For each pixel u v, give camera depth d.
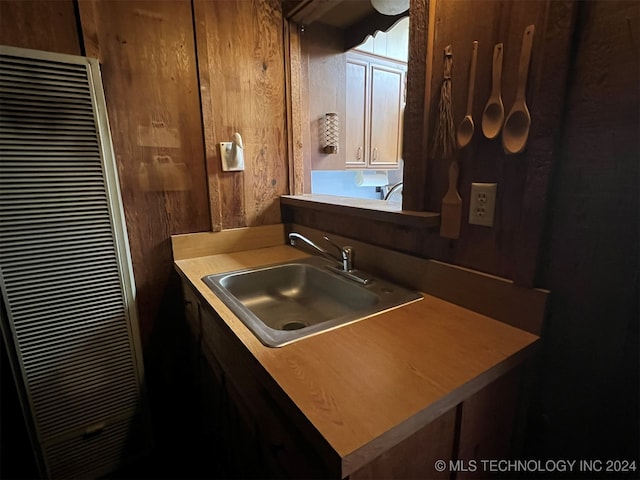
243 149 1.60
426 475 0.65
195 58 1.43
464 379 0.65
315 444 0.54
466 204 0.91
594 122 0.66
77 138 1.21
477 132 0.85
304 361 0.71
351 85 1.98
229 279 1.32
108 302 1.36
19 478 1.41
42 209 1.18
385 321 0.89
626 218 0.64
